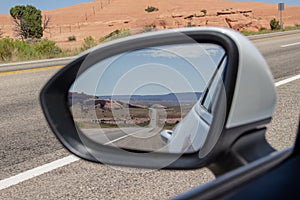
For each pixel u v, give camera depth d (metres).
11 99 8.94
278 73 10.65
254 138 1.27
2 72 15.09
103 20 128.50
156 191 3.33
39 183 3.61
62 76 1.41
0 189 3.49
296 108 6.43
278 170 0.96
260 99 1.29
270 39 27.77
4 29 111.19
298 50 17.56
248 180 0.92
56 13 145.50
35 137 5.35
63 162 4.18
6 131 5.79
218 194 0.86
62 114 1.40
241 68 1.27
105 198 3.22
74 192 3.36
